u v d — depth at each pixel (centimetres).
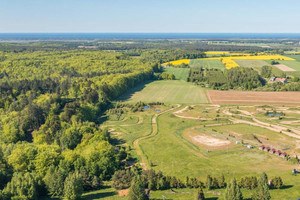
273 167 8844
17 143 11094
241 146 10606
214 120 13938
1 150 9750
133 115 15325
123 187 7562
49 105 13988
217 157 9719
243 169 8744
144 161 9619
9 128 11988
